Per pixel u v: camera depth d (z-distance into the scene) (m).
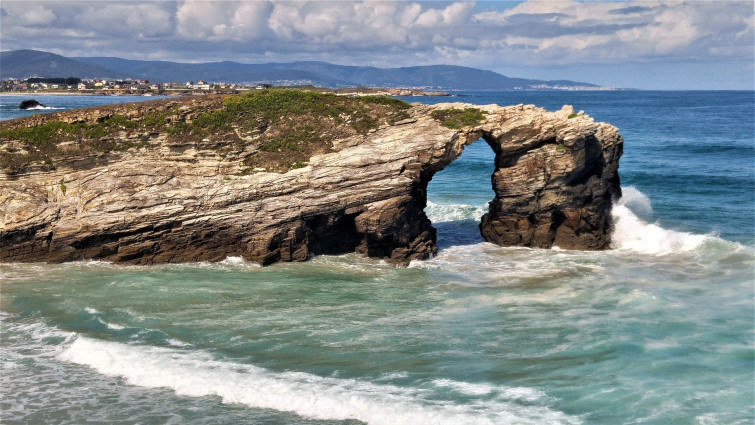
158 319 26.48
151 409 19.58
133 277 31.81
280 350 23.53
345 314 27.28
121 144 35.94
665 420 18.67
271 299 29.12
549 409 19.27
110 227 33.22
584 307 27.88
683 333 24.62
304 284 31.41
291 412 19.34
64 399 20.16
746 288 29.98
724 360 22.25
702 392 20.19
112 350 23.27
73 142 35.53
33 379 21.48
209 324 26.00
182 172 35.00
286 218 34.25
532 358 22.75
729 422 18.47
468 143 37.69
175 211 33.50
